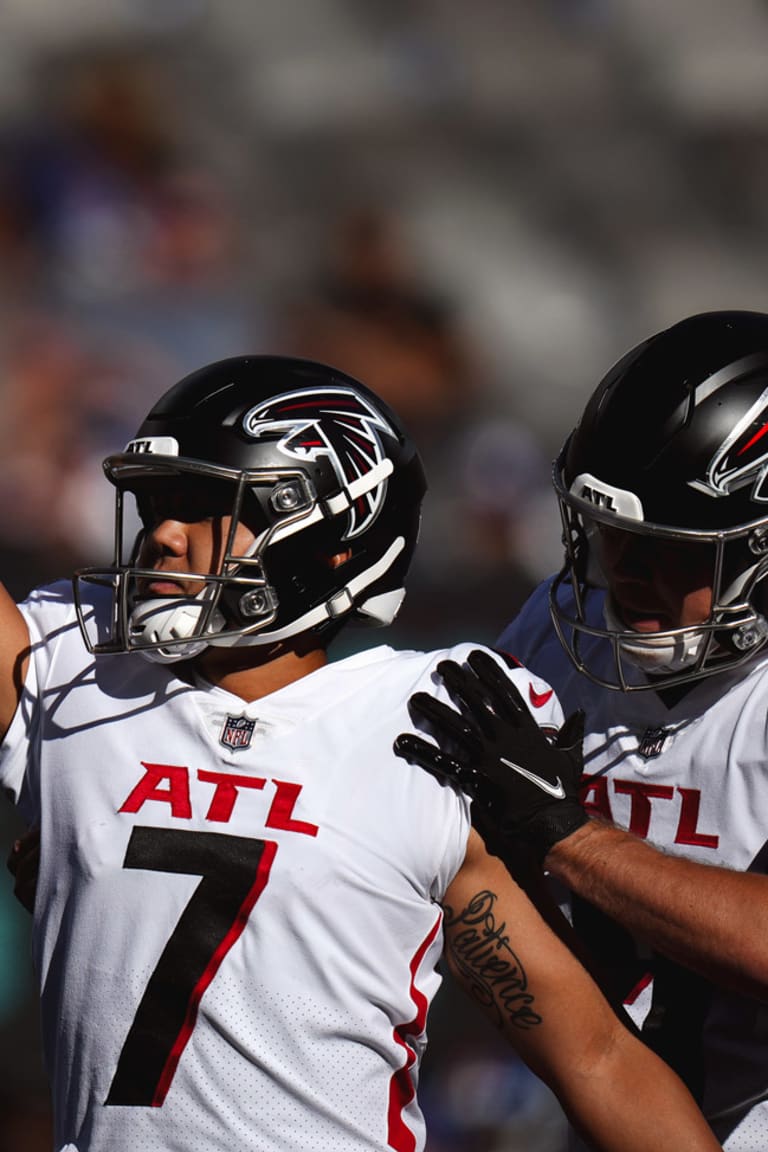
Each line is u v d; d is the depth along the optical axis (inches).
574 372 1074.7
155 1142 243.8
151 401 924.6
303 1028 245.9
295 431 267.4
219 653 270.1
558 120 1330.0
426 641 786.8
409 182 1235.9
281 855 250.7
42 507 821.2
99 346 938.7
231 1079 244.4
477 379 1025.5
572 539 309.9
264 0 1352.1
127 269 999.0
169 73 1258.0
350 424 275.0
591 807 314.5
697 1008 303.1
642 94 1354.6
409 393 994.1
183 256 1037.2
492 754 266.5
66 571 807.1
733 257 1237.1
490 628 808.9
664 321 1160.2
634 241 1230.9
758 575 291.3
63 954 257.6
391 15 1376.7
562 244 1208.2
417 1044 259.0
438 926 259.0
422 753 258.4
